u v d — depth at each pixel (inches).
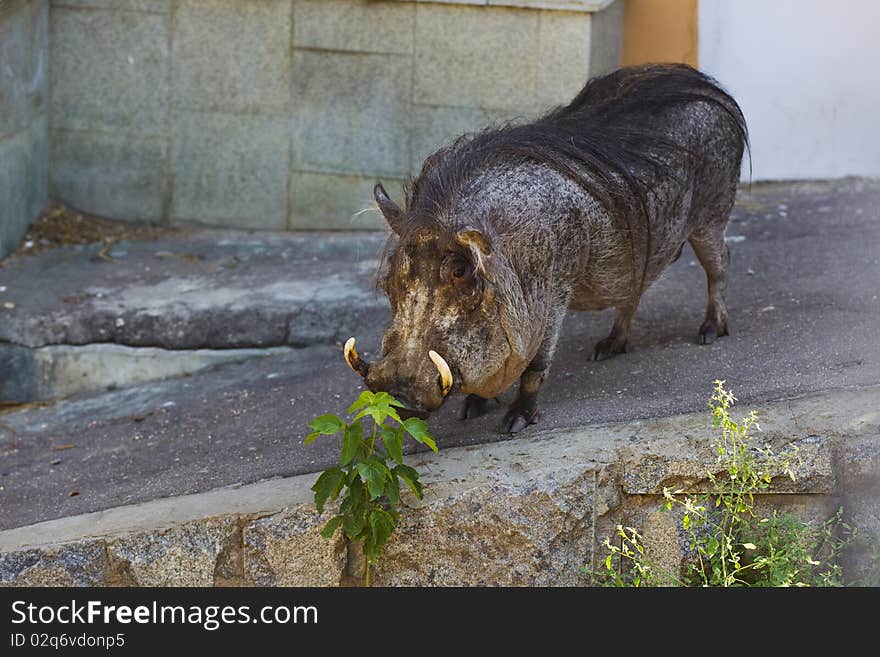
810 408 208.2
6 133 342.6
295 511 199.0
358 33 361.1
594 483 198.1
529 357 205.5
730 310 280.5
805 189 395.9
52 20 371.6
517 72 356.2
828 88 396.8
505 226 199.8
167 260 349.4
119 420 276.7
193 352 305.1
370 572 199.3
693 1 386.0
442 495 196.5
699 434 202.4
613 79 253.0
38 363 305.3
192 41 368.2
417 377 186.7
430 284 191.2
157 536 200.2
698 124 244.2
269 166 374.6
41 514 223.3
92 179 380.2
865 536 198.4
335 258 347.9
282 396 271.1
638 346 260.4
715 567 191.9
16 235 354.9
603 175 217.2
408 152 367.6
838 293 284.5
